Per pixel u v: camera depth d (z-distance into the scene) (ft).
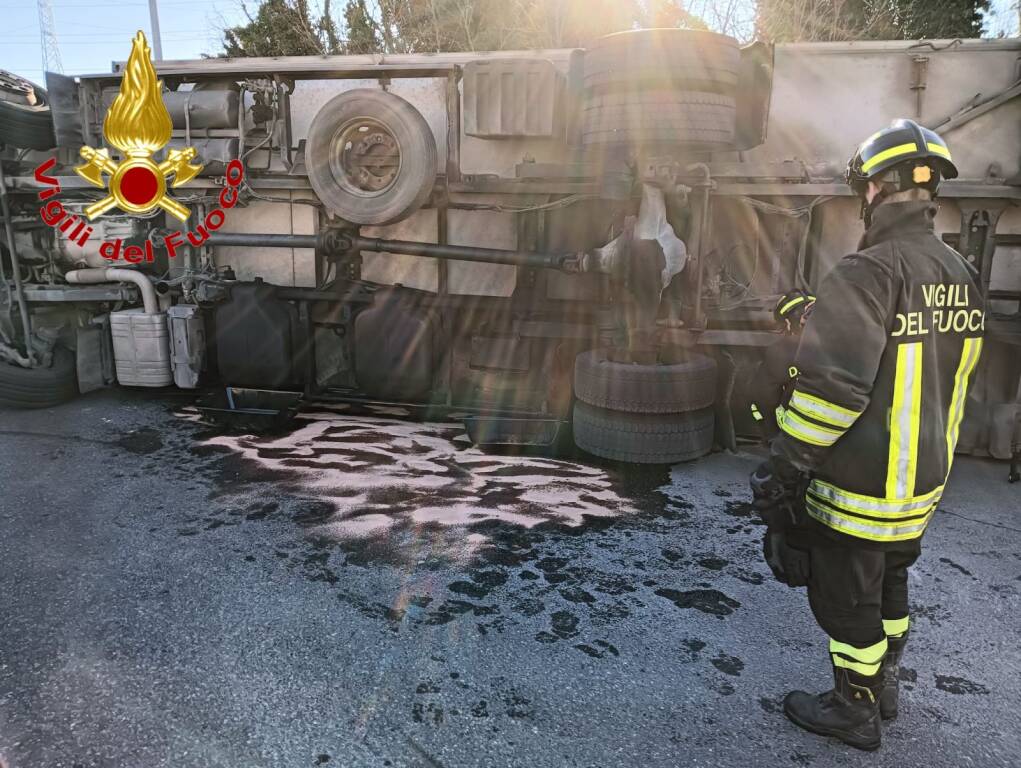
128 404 19.39
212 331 19.80
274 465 14.90
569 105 15.89
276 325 18.47
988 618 9.59
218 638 8.73
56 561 10.64
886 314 5.89
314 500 13.10
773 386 8.12
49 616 9.16
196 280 19.20
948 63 15.55
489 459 15.55
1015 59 15.25
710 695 7.86
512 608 9.58
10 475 14.17
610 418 14.79
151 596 9.69
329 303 18.72
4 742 6.93
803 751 7.01
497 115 16.40
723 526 12.35
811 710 7.21
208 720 7.28
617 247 14.66
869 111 15.97
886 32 56.85
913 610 9.78
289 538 11.54
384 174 17.92
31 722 7.22
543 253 16.69
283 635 8.82
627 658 8.51
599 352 15.69
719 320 15.80
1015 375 15.06
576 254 16.30
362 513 12.57
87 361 20.12
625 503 13.26
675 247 14.33
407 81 18.15
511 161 17.70
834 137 16.15
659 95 13.05
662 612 9.57
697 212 14.75
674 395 14.46
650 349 15.11
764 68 14.66
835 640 6.81
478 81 16.38
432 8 58.70
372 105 16.63
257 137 19.03
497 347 18.06
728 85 13.21
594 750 6.97
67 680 7.89
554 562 10.92
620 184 14.58
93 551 10.99
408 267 19.03
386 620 9.21
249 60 18.39
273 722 7.27
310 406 19.70
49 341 19.22
